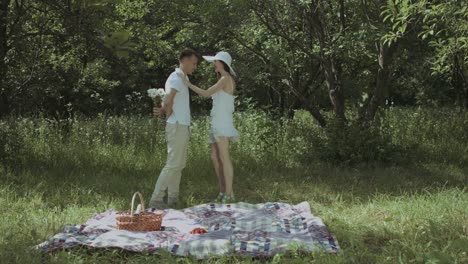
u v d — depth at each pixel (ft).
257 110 37.68
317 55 35.86
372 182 28.60
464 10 18.02
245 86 40.11
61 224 19.01
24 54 41.22
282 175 30.42
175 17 35.45
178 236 16.94
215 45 40.81
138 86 76.23
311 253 15.28
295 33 36.76
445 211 19.93
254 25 36.96
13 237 16.99
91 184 26.48
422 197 22.45
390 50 34.50
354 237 16.83
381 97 35.65
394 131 41.39
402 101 86.74
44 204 22.20
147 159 33.71
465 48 20.70
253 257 15.11
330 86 36.19
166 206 22.99
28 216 19.98
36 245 15.75
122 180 27.81
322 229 17.66
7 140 30.94
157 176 29.27
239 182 28.43
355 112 39.75
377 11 34.19
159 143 38.19
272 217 19.38
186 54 23.04
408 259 14.89
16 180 26.73
